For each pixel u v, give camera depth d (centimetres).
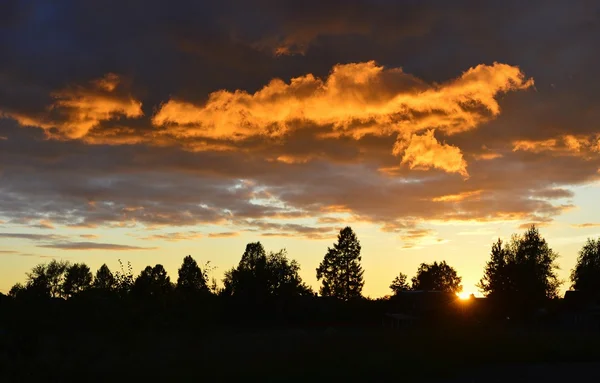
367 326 6969
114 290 2162
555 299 7981
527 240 7912
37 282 1991
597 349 3469
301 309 7281
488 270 7894
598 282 9131
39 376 1847
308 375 2262
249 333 5053
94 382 1956
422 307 7500
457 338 3641
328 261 10694
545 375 2623
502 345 3428
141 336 2042
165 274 2402
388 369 2453
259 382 2138
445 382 2370
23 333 1864
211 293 2350
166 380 2008
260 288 7138
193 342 2217
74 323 1948
